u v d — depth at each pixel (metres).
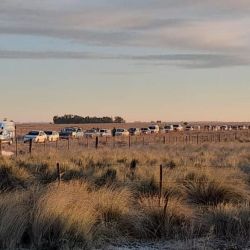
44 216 10.59
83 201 12.30
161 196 14.16
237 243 11.09
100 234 11.24
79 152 35.62
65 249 10.06
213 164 26.92
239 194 16.48
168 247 10.77
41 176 19.84
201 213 13.52
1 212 10.61
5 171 19.12
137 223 11.83
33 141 73.44
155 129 126.94
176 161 28.16
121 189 15.52
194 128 169.88
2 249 9.88
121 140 84.81
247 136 100.62
